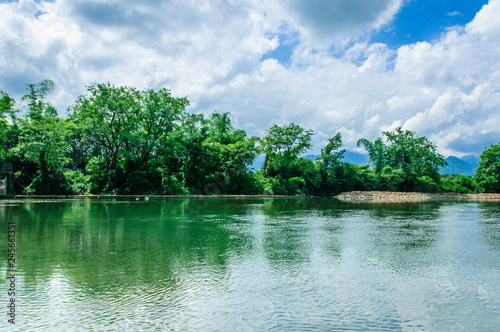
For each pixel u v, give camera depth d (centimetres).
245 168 6819
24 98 4772
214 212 2692
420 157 9006
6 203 3366
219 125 7981
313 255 1134
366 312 657
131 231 1608
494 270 962
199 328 576
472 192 9494
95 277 853
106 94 5041
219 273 904
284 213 2686
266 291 768
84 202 3625
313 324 599
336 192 8375
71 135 4975
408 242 1384
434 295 758
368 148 9519
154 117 5684
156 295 732
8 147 4784
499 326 605
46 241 1326
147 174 5766
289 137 7900
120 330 567
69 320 602
